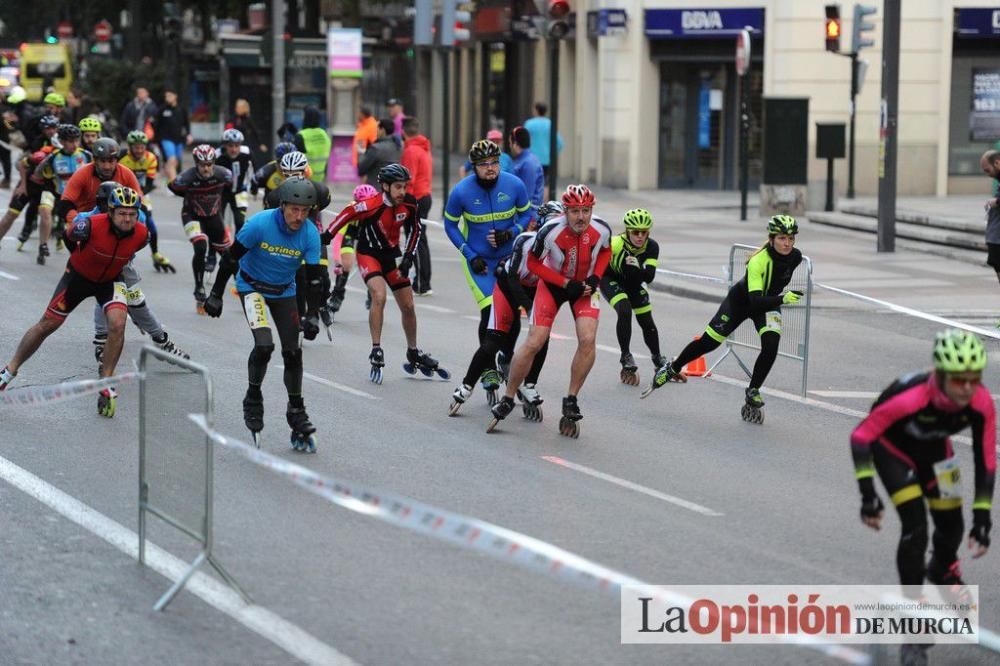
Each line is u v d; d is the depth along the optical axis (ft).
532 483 87.10
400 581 68.13
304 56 325.01
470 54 434.71
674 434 102.17
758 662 59.06
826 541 76.74
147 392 68.95
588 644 60.59
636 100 313.73
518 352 98.84
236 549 72.59
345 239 141.28
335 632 61.31
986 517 58.18
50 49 583.17
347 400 110.11
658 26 306.76
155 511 68.69
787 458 95.71
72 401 107.76
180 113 310.45
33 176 180.96
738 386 120.88
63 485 84.58
